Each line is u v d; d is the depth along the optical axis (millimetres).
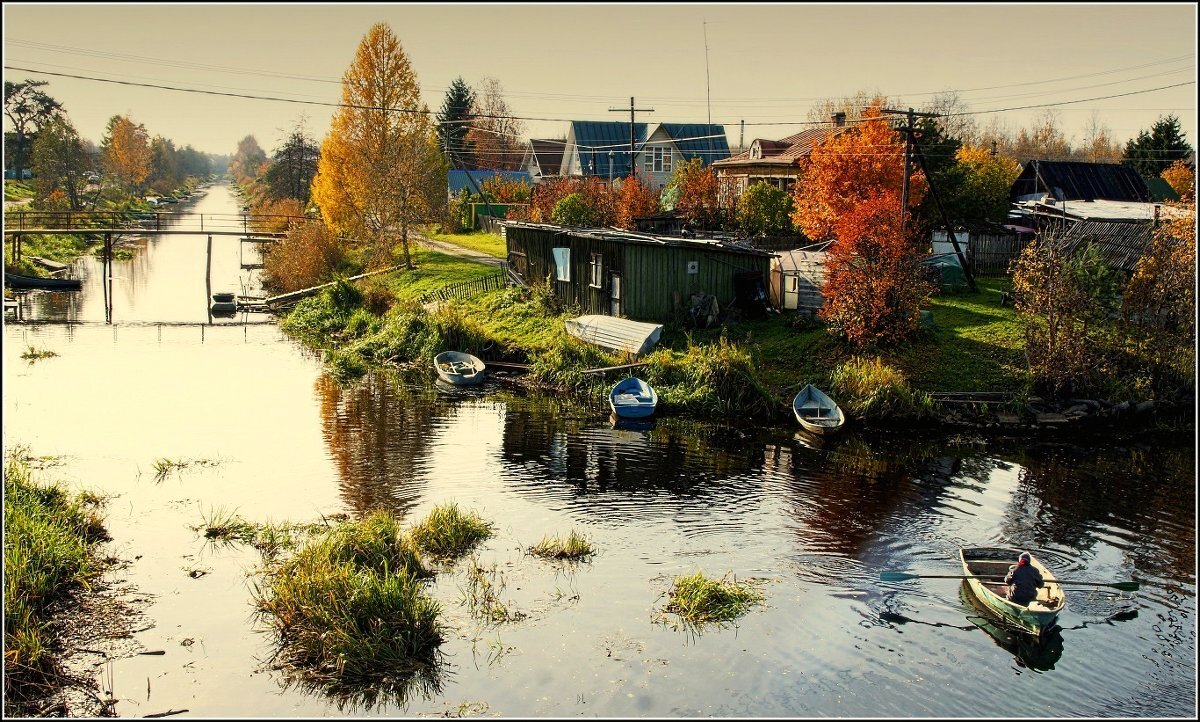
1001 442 28109
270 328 48562
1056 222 41312
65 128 105688
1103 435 28844
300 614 16453
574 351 36000
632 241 37156
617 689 14734
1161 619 17203
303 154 114875
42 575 17141
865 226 32938
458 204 77000
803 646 16078
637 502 22891
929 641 16312
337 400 33156
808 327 35594
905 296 32406
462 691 14648
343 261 60656
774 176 55469
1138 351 31297
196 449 26734
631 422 30344
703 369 31891
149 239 100688
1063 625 16953
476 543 20156
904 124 41125
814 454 26969
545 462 26078
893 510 22453
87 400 32188
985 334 34031
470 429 29453
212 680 14859
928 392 30328
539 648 15906
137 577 18297
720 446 27766
